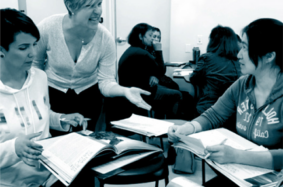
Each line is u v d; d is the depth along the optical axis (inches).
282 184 26.6
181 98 99.3
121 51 143.3
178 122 55.0
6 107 35.5
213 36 89.8
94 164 32.2
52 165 30.4
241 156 31.5
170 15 149.5
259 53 34.9
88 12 45.7
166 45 154.6
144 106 50.3
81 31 50.3
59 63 55.0
